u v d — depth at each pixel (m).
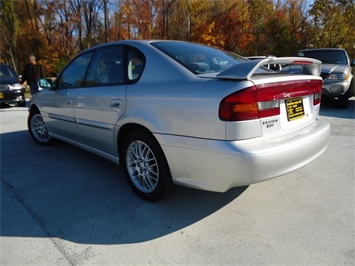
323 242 2.01
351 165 3.38
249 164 1.90
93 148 3.33
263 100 1.99
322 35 19.19
